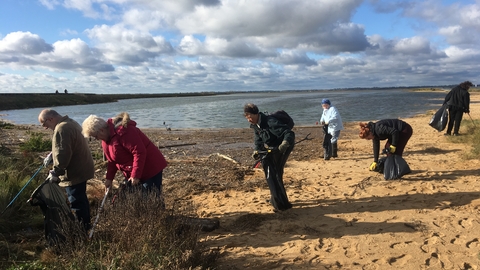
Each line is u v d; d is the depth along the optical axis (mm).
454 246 4082
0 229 4520
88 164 4121
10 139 14188
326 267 3732
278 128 5043
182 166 8945
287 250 4145
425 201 5637
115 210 4027
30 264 3627
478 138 10445
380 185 6648
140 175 4230
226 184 7184
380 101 51656
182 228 3904
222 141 14445
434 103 43375
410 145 11180
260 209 5574
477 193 5879
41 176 6340
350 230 4664
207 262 3611
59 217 3961
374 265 3746
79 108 45719
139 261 3197
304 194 6316
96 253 3496
